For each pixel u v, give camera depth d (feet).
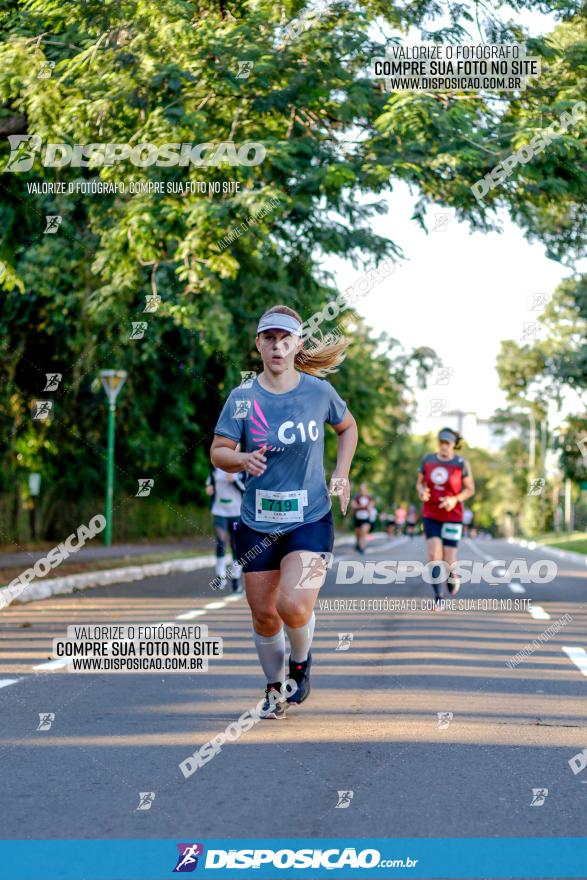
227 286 64.03
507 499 336.29
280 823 15.29
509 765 18.61
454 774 17.95
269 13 44.83
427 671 28.35
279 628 22.07
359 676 27.45
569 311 128.77
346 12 45.50
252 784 17.28
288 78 45.01
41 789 16.97
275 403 21.11
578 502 239.30
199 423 102.42
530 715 22.90
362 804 16.20
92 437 91.35
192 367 88.99
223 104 45.88
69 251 62.75
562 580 67.82
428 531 44.65
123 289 57.11
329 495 21.63
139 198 46.62
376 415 104.37
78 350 76.28
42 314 75.15
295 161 45.65
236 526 21.93
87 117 44.47
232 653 31.40
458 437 44.34
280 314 20.89
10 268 55.52
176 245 53.52
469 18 47.14
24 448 85.46
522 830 15.05
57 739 20.36
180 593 53.57
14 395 79.97
